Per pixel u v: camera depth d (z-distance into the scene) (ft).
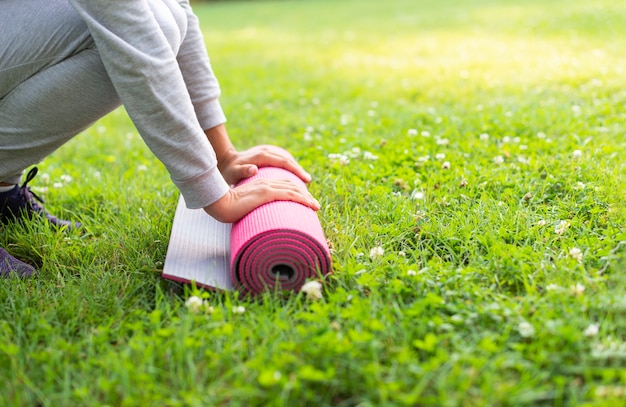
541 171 9.05
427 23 31.96
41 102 6.22
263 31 35.68
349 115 13.39
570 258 6.31
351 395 4.75
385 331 5.23
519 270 6.16
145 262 6.97
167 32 6.42
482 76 16.81
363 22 35.91
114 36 5.68
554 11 30.12
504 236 7.06
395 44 25.49
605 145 9.60
